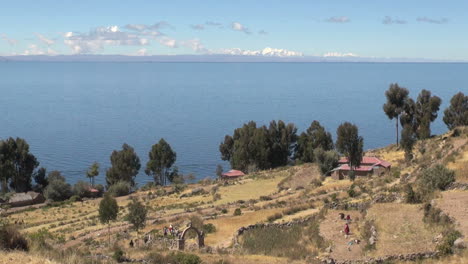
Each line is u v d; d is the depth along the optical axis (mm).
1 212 92688
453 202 42625
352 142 92312
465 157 60094
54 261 27500
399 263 32375
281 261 35281
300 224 48375
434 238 36219
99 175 157375
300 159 140375
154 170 134375
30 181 128000
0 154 120750
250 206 71250
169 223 61719
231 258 36375
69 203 105250
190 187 113062
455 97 126625
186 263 34000
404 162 92875
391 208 45344
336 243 39281
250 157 137375
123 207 89438
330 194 70062
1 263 26000
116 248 40188
